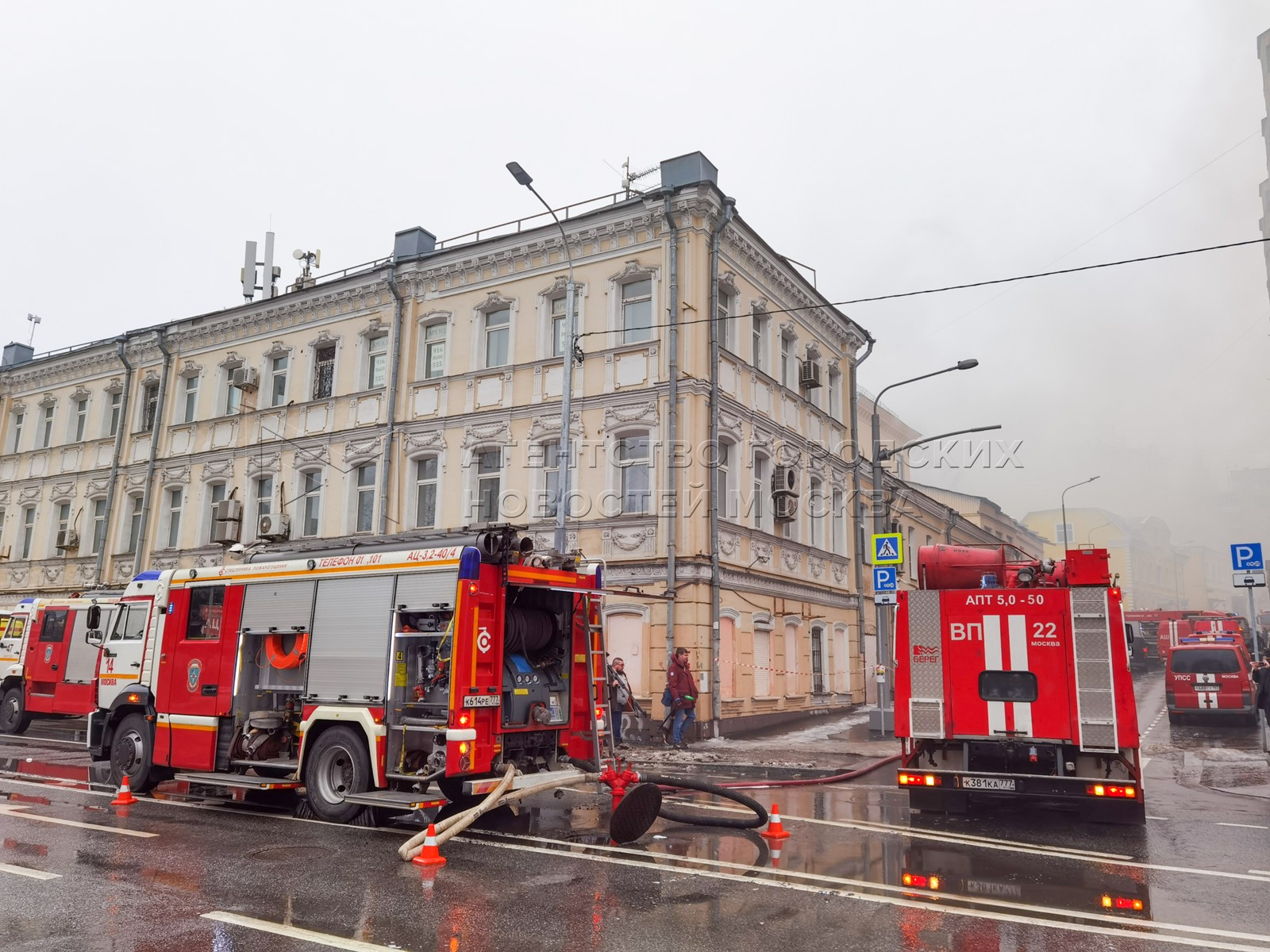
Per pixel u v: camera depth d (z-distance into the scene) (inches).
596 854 303.7
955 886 265.4
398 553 369.1
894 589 740.0
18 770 526.3
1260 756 634.8
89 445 1180.5
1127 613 1662.2
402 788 348.8
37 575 1193.4
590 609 408.5
